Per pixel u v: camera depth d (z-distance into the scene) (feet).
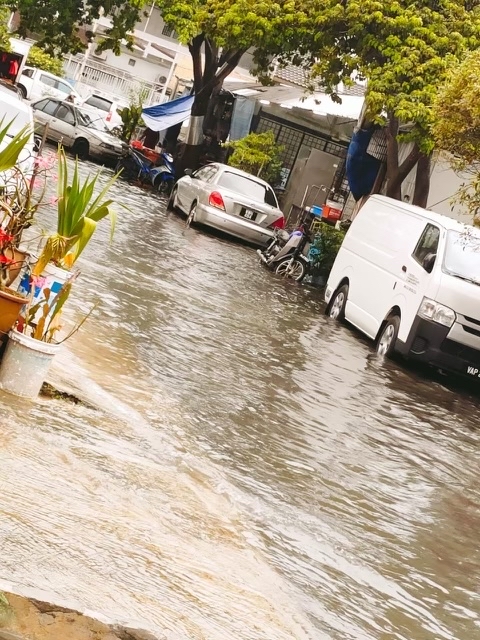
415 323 64.85
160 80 270.67
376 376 60.08
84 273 60.95
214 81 155.94
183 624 21.45
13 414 30.53
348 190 153.79
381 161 122.52
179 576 23.90
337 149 157.79
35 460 27.53
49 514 24.27
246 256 100.37
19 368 32.24
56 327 32.91
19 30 159.53
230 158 150.00
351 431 45.29
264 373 51.26
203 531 27.68
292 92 155.12
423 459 44.34
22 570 20.90
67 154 149.59
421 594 29.37
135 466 30.40
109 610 20.59
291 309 76.28
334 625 25.29
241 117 160.35
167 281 69.10
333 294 78.84
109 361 42.37
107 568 22.65
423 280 65.82
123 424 34.01
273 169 151.53
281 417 43.80
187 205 112.78
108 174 143.43
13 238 33.09
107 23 256.73
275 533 30.22
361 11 104.17
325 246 97.86
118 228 89.92
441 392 61.46
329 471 38.32
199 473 32.60
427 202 122.52
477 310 64.18
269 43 125.90
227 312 65.26
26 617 19.26
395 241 71.72
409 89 100.42
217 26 132.57
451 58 99.50
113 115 192.95
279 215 107.55
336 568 29.19
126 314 53.31
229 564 26.13
